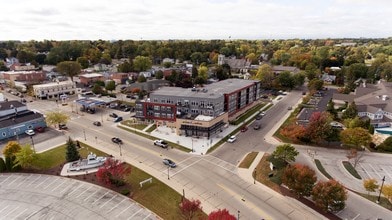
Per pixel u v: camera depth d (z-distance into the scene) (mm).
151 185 60875
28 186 61438
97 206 53969
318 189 51344
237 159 74062
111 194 57938
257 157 75000
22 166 68500
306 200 55438
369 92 128750
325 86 170750
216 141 86375
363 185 60000
